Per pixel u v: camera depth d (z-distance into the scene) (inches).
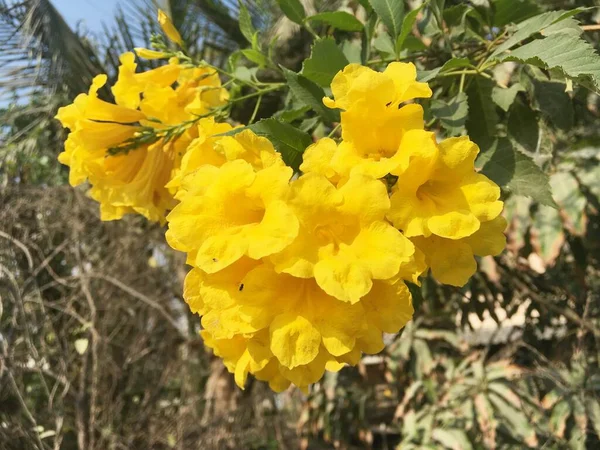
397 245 5.4
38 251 21.1
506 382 21.1
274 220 5.4
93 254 23.6
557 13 6.9
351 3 12.7
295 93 8.2
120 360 24.2
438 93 9.5
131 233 24.2
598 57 6.1
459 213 5.8
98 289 22.8
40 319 21.2
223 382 27.1
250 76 11.0
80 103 8.9
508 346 22.5
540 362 21.6
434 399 23.2
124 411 24.1
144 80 9.8
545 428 20.0
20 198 21.6
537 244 15.3
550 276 19.9
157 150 9.3
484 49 9.6
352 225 5.8
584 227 14.8
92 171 9.0
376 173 5.7
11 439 18.9
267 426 29.6
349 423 28.2
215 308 5.8
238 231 5.7
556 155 16.1
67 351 20.0
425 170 5.9
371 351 5.9
